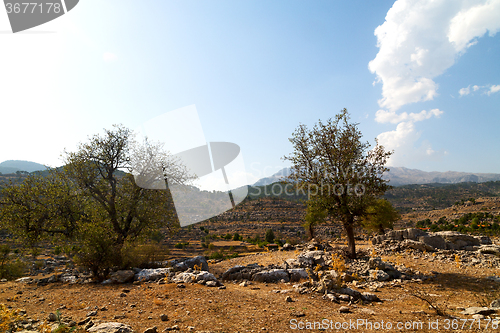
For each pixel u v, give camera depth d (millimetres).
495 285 11172
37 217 17422
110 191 17969
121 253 14109
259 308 7949
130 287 10914
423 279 13023
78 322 6203
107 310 7426
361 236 42750
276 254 24797
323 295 9766
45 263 26109
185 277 12148
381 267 14461
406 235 23391
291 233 120875
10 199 17500
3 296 9773
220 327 6168
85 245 13609
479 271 14016
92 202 19156
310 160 19203
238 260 22656
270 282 13008
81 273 15570
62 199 17734
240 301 8695
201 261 17078
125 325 5715
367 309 8016
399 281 12805
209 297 9055
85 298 8930
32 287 11898
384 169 17906
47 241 19828
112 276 12547
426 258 18125
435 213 134625
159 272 13289
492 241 22969
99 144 18578
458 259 16766
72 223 17547
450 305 8586
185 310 7445
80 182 18141
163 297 8922
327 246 25438
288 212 154500
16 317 6023
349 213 18078
